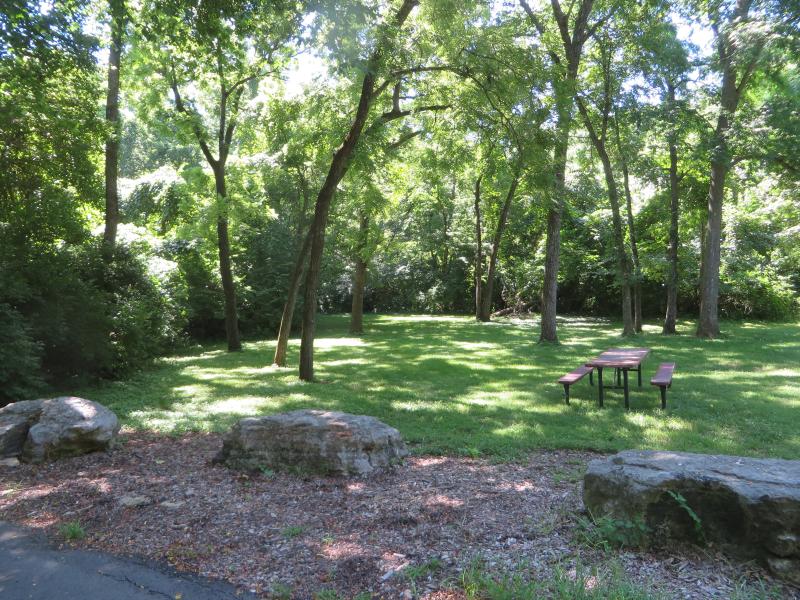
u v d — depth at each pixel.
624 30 17.80
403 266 36.72
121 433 7.06
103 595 3.24
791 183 21.28
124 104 16.69
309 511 4.41
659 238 26.03
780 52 15.66
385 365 13.70
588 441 6.63
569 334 21.56
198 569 3.53
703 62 18.22
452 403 9.10
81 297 10.94
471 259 34.94
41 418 6.02
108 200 14.96
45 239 11.26
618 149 20.41
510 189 25.38
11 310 8.79
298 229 23.98
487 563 3.45
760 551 3.25
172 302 16.55
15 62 9.95
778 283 28.41
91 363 11.13
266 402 9.24
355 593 3.19
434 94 12.45
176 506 4.54
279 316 23.33
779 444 6.50
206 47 10.07
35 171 12.25
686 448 6.30
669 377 8.58
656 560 3.41
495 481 5.13
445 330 23.95
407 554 3.62
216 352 17.27
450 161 13.27
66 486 5.07
